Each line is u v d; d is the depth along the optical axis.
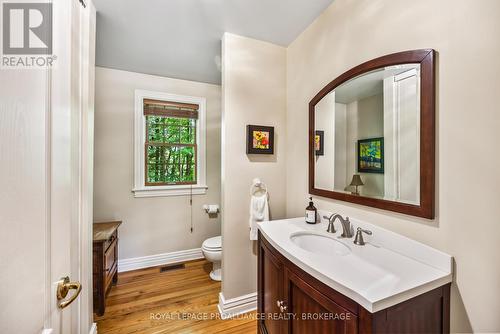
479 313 0.73
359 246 1.07
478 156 0.74
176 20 1.53
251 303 1.74
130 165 2.41
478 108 0.73
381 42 1.08
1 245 0.48
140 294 1.92
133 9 1.41
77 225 1.00
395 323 0.67
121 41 1.81
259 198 1.74
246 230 1.75
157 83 2.52
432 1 0.86
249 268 1.76
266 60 1.81
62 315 0.80
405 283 0.73
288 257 0.99
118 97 2.36
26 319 0.56
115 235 2.12
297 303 0.95
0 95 0.49
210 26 1.61
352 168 1.25
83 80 1.15
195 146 2.75
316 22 1.53
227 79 1.67
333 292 0.75
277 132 1.87
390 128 1.04
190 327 1.54
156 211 2.51
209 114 2.76
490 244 0.71
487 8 0.71
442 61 0.83
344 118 1.30
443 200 0.83
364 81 1.17
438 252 0.83
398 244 0.99
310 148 1.56
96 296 1.65
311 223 1.45
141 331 1.49
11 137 0.52
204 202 2.73
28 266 0.57
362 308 0.65
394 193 1.02
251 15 1.49
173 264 2.53
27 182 0.57
